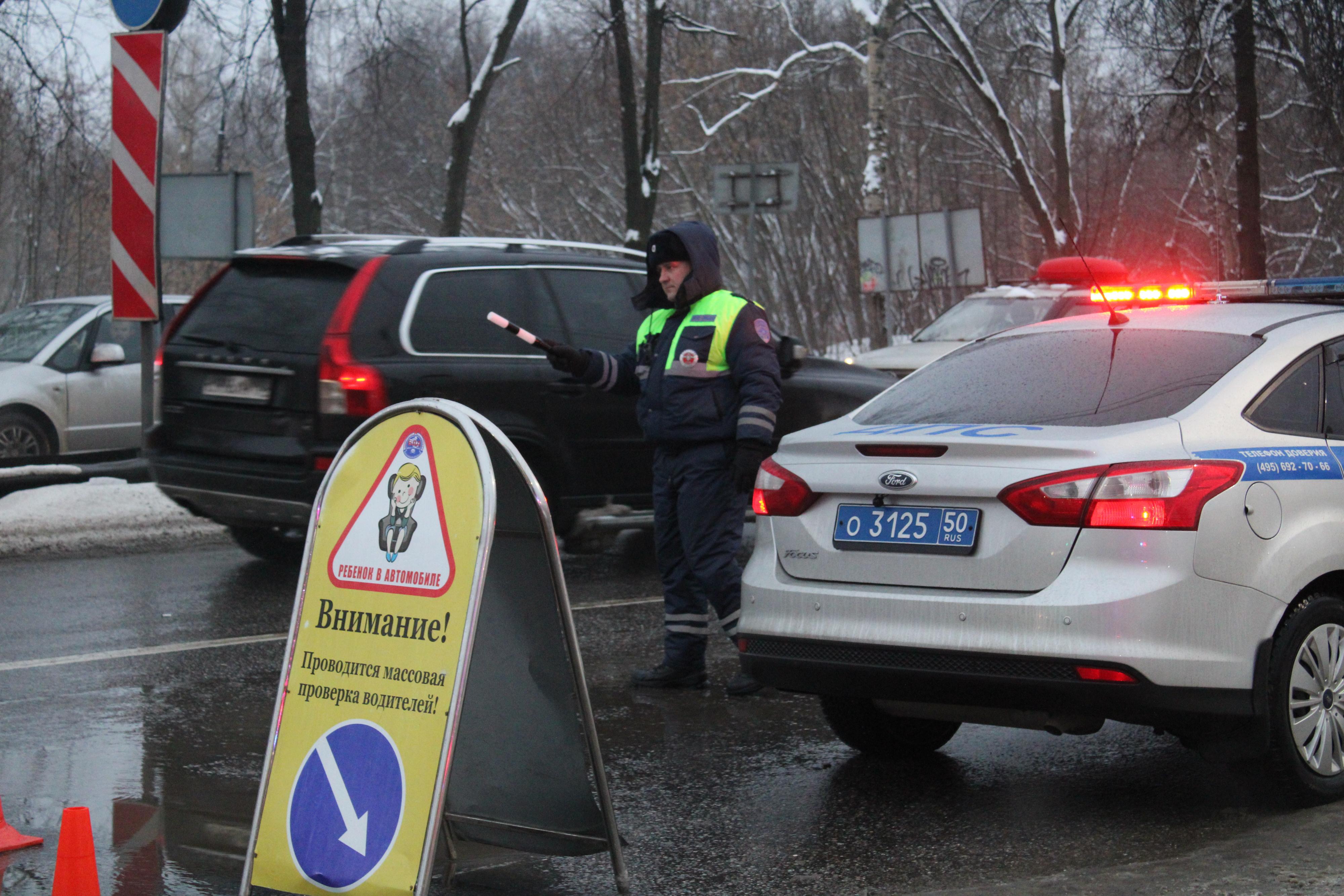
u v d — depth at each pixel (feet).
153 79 32.50
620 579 29.35
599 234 132.16
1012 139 99.55
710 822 14.73
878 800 15.48
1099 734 18.25
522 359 27.55
